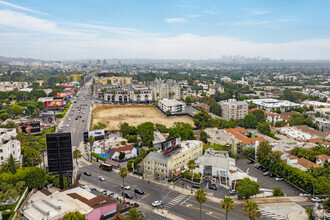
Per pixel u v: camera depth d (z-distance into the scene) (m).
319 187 130.38
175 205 126.19
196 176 154.50
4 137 157.50
